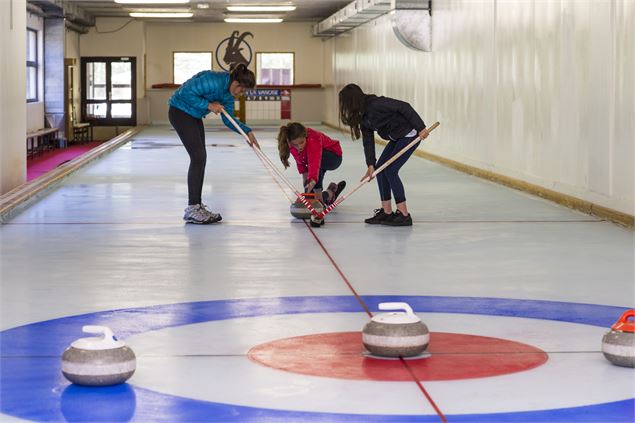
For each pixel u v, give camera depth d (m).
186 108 7.99
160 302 4.98
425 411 3.24
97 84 29.30
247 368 3.75
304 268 6.03
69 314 4.70
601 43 8.84
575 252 6.71
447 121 15.20
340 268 6.04
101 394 3.41
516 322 4.59
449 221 8.37
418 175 13.16
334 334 4.32
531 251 6.75
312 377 3.63
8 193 9.55
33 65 23.08
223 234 7.49
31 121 22.30
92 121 29.30
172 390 3.46
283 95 31.33
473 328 4.46
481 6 13.12
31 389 3.47
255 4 25.02
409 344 3.86
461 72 14.30
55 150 23.08
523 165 11.35
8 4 10.25
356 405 3.30
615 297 5.20
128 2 23.70
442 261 6.32
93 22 28.41
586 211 9.00
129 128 29.38
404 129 7.77
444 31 15.39
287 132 8.20
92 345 3.52
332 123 29.20
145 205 9.38
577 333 4.37
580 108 9.42
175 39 31.22
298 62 31.83
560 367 3.79
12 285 5.42
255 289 5.35
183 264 6.13
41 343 4.14
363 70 24.00
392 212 8.11
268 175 12.91
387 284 5.54
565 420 3.16
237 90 8.01
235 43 31.44
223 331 4.36
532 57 10.98
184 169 13.75
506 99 12.00
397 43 19.56
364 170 13.81
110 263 6.15
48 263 6.13
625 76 8.23
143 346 4.09
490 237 7.42
